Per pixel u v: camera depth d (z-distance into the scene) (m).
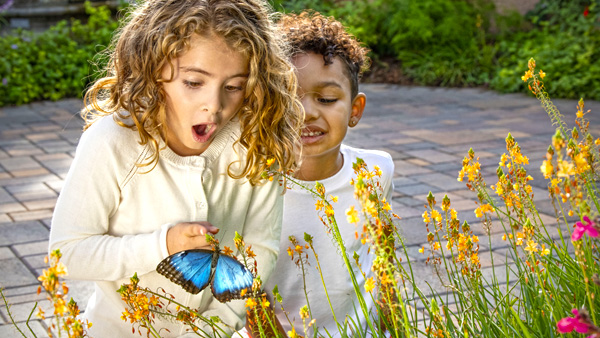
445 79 9.68
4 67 8.66
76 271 1.65
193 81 1.59
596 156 1.85
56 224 1.66
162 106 1.65
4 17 10.66
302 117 2.14
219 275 1.55
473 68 9.76
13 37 9.54
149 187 1.73
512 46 9.97
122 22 1.91
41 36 9.64
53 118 7.64
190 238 1.62
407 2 10.40
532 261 1.70
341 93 2.25
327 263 2.32
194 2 1.60
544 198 4.58
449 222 1.79
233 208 1.87
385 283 1.45
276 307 2.32
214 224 1.84
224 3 1.62
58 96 8.70
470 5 10.71
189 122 1.63
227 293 1.54
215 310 1.92
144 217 1.74
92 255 1.64
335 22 2.40
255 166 1.80
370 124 7.32
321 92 2.23
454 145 6.32
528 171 5.29
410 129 7.05
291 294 2.31
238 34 1.59
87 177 1.66
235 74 1.62
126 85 1.70
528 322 1.84
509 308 1.77
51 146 6.34
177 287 1.83
